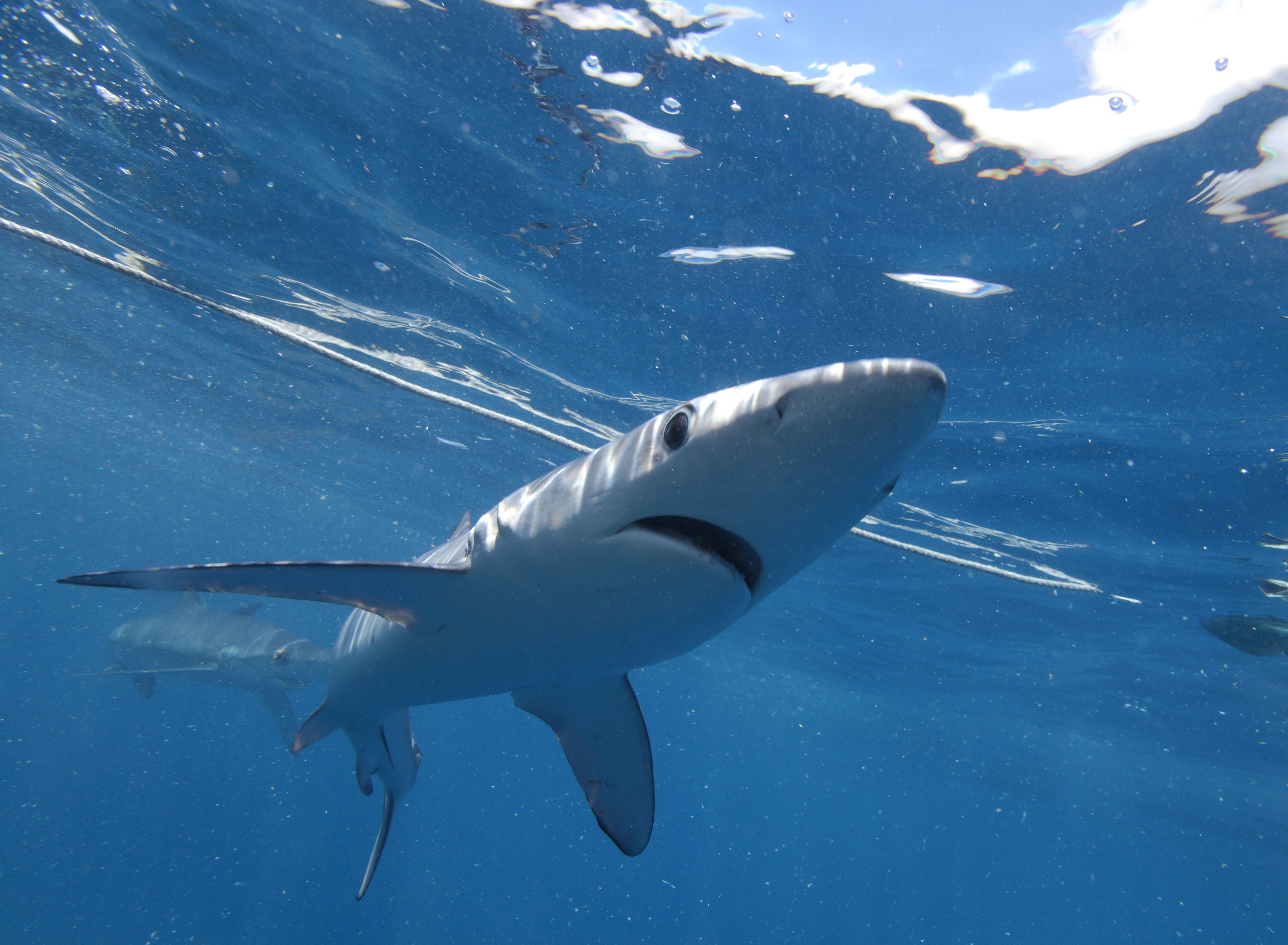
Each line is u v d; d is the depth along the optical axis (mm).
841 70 5043
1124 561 11586
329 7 5570
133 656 12250
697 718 49812
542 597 2596
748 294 7559
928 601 15953
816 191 6047
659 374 9641
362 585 2734
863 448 1886
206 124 7305
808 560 2256
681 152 6020
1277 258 5609
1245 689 15734
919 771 42875
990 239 6094
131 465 30422
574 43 5309
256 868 62875
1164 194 5363
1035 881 91000
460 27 5410
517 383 11461
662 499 2146
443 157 6832
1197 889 56406
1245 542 9891
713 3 4805
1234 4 4168
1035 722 24750
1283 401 7098
